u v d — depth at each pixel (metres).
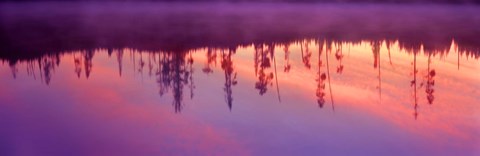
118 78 10.67
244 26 20.67
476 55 13.01
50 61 12.23
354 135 7.27
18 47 13.90
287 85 10.11
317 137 7.17
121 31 18.30
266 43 15.72
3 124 7.52
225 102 8.97
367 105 8.73
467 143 7.08
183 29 19.38
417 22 21.88
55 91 9.56
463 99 8.70
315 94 9.48
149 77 10.80
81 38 16.25
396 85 9.95
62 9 25.17
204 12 26.67
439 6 28.50
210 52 14.02
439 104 8.51
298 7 30.27
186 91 9.71
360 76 10.74
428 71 11.10
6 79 10.38
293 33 18.47
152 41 15.94
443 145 6.92
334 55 13.47
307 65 12.08
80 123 7.66
